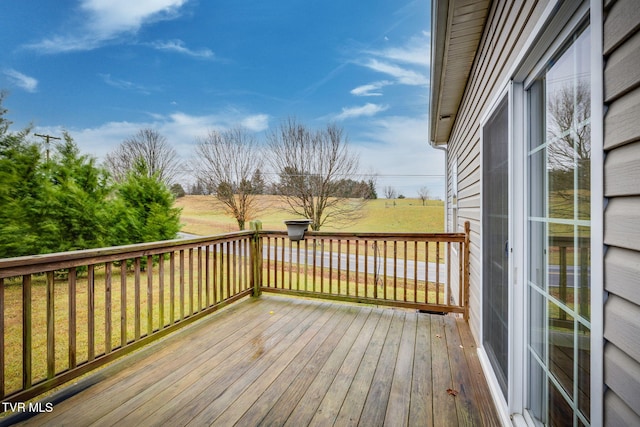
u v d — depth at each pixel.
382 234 3.61
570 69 1.21
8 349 3.64
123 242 7.50
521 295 1.66
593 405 0.88
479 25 2.55
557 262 1.33
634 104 0.72
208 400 1.91
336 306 3.77
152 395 1.95
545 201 1.45
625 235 0.76
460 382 2.12
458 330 3.04
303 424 1.70
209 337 2.85
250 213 14.83
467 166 3.73
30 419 1.71
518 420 1.60
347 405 1.87
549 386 1.42
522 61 1.47
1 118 6.37
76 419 1.72
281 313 3.52
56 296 5.84
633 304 0.73
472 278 3.09
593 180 0.87
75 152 7.44
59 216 6.78
